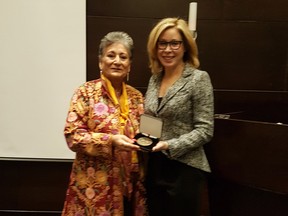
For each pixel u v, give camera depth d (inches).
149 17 96.3
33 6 92.0
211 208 79.4
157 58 65.1
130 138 59.3
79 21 93.7
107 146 56.9
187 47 62.6
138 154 64.0
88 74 97.6
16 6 91.7
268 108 101.6
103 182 58.6
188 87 59.5
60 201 102.5
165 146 57.6
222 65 99.7
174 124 60.8
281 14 98.2
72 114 59.4
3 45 93.0
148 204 66.1
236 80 100.6
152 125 58.7
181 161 60.7
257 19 98.2
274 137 60.5
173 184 61.5
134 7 95.7
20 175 100.7
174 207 61.4
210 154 71.4
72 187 60.5
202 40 98.3
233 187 73.1
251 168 64.3
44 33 93.4
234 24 98.1
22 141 97.9
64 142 98.4
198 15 97.0
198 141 58.7
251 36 98.9
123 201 61.9
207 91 59.7
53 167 100.8
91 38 96.3
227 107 101.3
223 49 99.0
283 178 59.9
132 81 98.7
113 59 59.3
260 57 100.0
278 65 100.7
